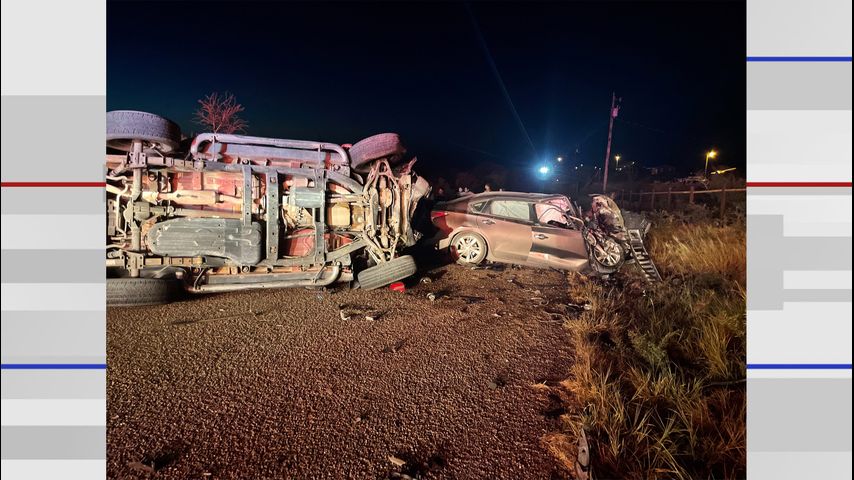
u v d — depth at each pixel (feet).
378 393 8.85
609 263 20.77
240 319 12.84
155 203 13.80
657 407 8.37
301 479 6.41
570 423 7.78
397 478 6.47
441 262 22.53
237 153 15.15
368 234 16.60
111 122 13.10
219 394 8.61
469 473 6.65
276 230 15.02
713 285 17.72
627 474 6.61
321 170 15.80
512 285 18.30
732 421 7.63
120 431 7.33
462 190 26.32
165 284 13.48
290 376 9.45
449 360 10.52
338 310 14.03
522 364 10.42
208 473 6.47
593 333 12.42
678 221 31.40
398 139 16.07
